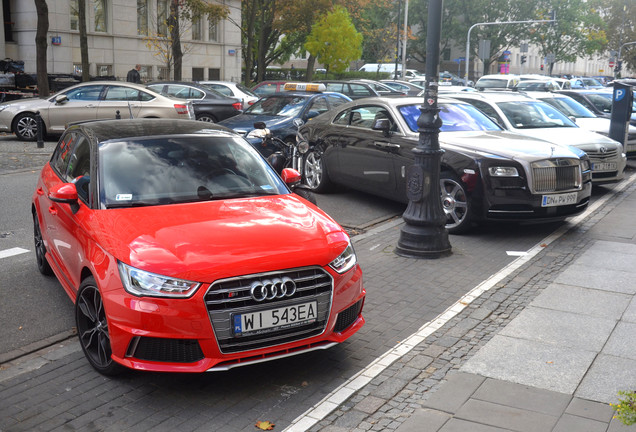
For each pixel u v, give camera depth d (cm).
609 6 7600
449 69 7256
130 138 529
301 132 1120
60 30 3198
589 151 1082
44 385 425
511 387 420
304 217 459
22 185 1097
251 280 392
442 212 734
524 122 1138
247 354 394
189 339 383
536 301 586
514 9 6259
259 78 3706
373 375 441
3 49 3150
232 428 374
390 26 5925
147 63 3597
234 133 574
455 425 374
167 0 3647
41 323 531
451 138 864
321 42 3966
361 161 974
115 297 393
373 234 833
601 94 1730
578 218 940
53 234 550
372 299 592
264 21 3856
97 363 435
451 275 665
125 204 463
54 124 1681
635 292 609
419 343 496
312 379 436
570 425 371
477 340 503
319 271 414
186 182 491
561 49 6725
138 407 397
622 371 442
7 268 671
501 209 785
